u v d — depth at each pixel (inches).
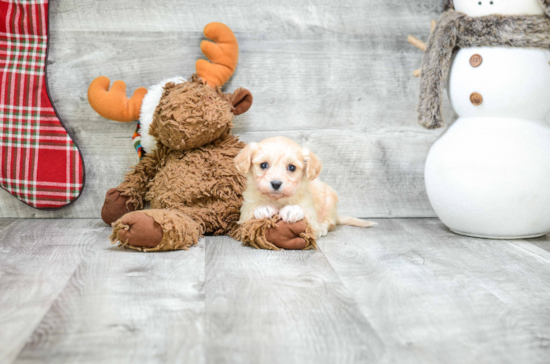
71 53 74.9
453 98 67.9
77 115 76.0
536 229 65.6
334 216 70.6
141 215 57.4
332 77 78.7
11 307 40.4
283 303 42.2
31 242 61.3
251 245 60.7
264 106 78.0
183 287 45.6
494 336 36.9
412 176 81.4
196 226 62.7
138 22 75.2
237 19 76.4
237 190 66.5
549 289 47.0
